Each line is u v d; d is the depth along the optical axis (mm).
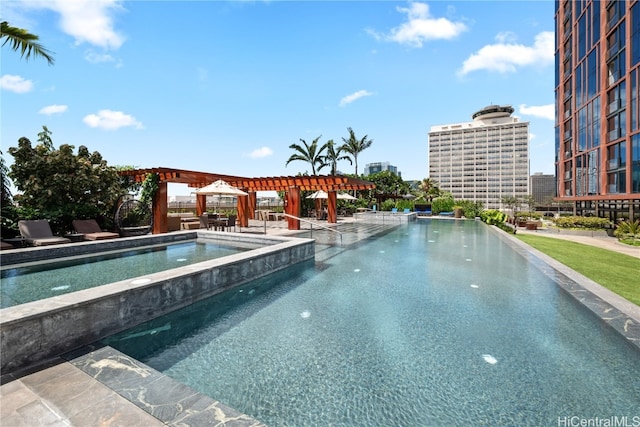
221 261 5691
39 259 7469
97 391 2420
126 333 3805
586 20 30359
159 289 4305
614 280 6621
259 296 5355
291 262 7797
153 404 2248
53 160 10391
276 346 3502
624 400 2537
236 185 17641
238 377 2863
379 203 40219
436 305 4879
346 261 8445
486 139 124938
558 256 9836
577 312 4543
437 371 2975
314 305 4902
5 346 2688
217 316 4414
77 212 10977
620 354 3301
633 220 23156
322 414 2367
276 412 2383
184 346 3492
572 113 33656
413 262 8305
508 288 5820
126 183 13953
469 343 3570
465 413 2385
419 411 2404
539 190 133125
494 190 123000
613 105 25812
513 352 3354
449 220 27750
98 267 6902
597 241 16250
